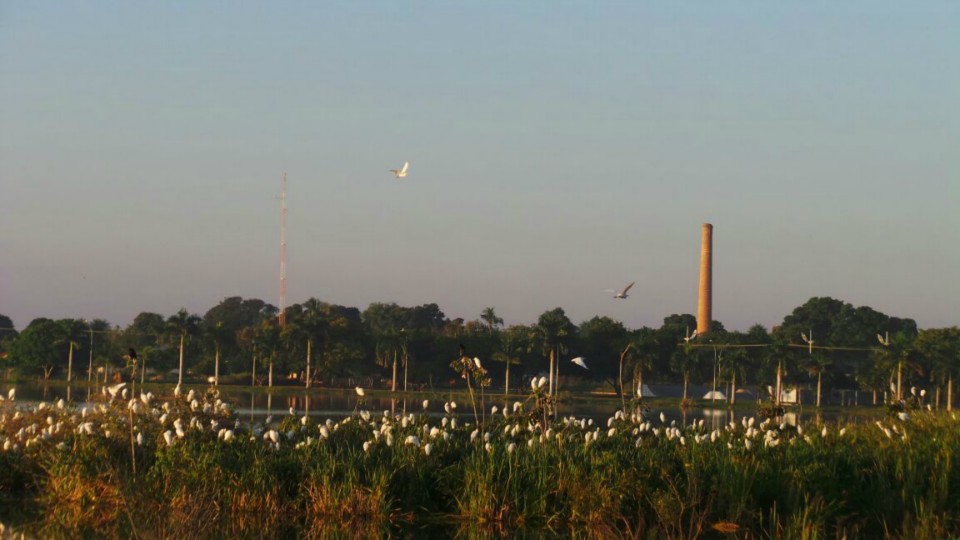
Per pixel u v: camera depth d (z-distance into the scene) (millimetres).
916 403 36656
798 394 142250
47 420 35375
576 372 167125
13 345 178250
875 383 146375
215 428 33281
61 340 173125
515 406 35656
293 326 164750
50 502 30188
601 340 168750
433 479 30688
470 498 29453
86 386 147375
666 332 174375
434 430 33156
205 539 26031
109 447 31141
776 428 33938
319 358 165250
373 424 35938
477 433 33031
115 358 175375
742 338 174750
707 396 161250
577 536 27828
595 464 29484
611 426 36719
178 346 172750
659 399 157000
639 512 26953
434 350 170250
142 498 28844
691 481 27562
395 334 160875
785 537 24531
